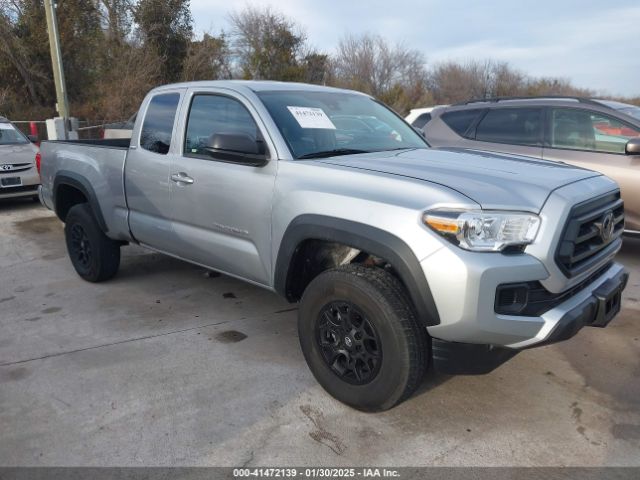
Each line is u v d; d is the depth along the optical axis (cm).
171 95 439
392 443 288
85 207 530
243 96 380
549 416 312
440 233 266
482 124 695
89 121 2272
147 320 450
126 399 330
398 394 291
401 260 273
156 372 362
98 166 496
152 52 2536
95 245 521
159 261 614
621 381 351
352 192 301
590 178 325
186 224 418
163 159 427
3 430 302
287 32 3303
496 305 262
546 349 393
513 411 316
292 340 410
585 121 617
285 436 294
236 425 304
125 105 2319
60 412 318
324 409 318
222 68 3077
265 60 3262
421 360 287
